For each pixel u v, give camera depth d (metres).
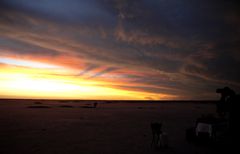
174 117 29.69
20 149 10.38
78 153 9.64
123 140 12.79
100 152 9.82
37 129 17.20
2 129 17.08
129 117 29.53
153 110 49.16
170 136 14.30
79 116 30.00
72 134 14.97
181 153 9.66
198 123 11.77
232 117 10.37
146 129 17.81
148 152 9.82
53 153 9.63
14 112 35.41
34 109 44.59
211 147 10.82
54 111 39.50
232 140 10.05
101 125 20.28
